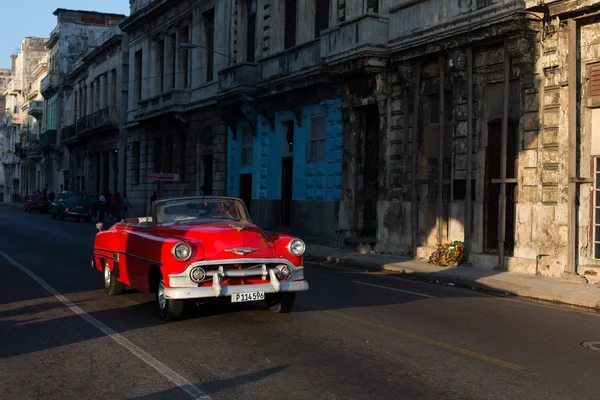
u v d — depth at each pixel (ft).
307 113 79.46
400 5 61.11
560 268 46.32
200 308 31.40
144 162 134.82
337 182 73.61
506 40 50.03
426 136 61.36
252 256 26.99
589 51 45.34
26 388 18.79
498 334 26.94
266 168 88.94
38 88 252.83
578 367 21.71
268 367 20.81
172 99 110.93
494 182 51.11
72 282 40.52
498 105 53.01
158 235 29.27
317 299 35.12
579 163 45.93
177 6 116.88
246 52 95.96
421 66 61.21
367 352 22.93
